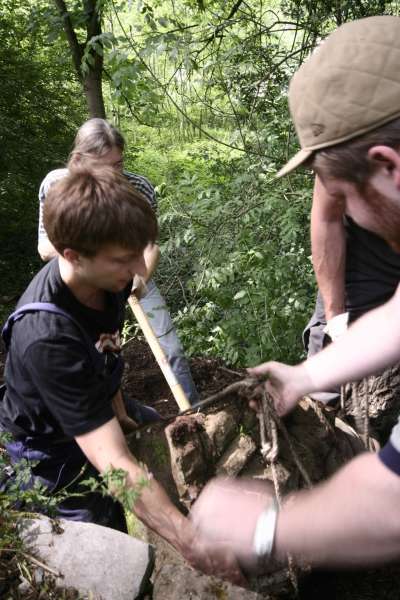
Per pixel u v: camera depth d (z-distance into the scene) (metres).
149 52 4.75
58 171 3.33
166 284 4.70
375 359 1.42
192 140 8.31
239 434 2.28
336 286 2.67
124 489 1.86
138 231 1.88
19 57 7.53
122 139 3.26
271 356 3.75
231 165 4.97
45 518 2.08
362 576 2.33
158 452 2.26
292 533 1.13
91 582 1.94
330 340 2.87
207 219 4.25
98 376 2.07
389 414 2.80
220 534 1.20
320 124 1.20
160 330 3.65
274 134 4.60
